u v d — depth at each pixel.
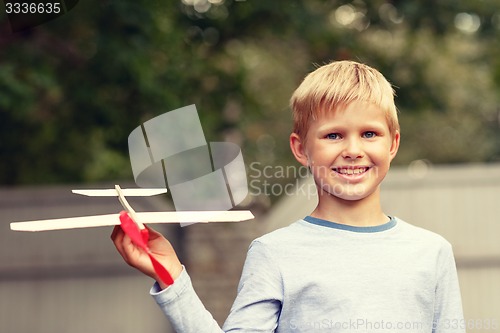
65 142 16.05
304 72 17.80
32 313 14.20
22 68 14.52
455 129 22.59
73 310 14.25
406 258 3.99
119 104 15.59
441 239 4.15
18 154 16.09
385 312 3.87
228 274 14.81
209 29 17.30
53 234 14.21
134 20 14.96
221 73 17.20
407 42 17.95
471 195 14.22
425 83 18.19
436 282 4.04
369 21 17.47
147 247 3.34
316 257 3.96
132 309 14.27
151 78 15.26
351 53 17.36
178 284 3.55
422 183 14.19
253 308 3.89
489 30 17.75
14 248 14.19
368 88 4.05
